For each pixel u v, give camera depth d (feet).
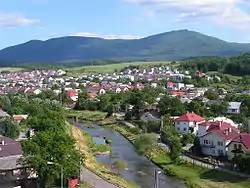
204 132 360.28
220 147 314.55
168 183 259.39
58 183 212.84
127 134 446.19
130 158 331.57
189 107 492.13
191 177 268.00
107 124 522.47
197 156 320.70
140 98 556.51
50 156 203.00
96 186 227.81
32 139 207.51
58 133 216.54
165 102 488.44
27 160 202.69
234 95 634.43
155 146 354.74
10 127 332.80
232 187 242.99
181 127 411.75
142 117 492.54
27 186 208.74
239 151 294.25
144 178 271.49
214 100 596.70
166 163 307.78
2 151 228.84
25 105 493.36
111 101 649.20
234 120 452.35
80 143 367.45
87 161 293.02
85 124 529.45
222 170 272.72
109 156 338.34
